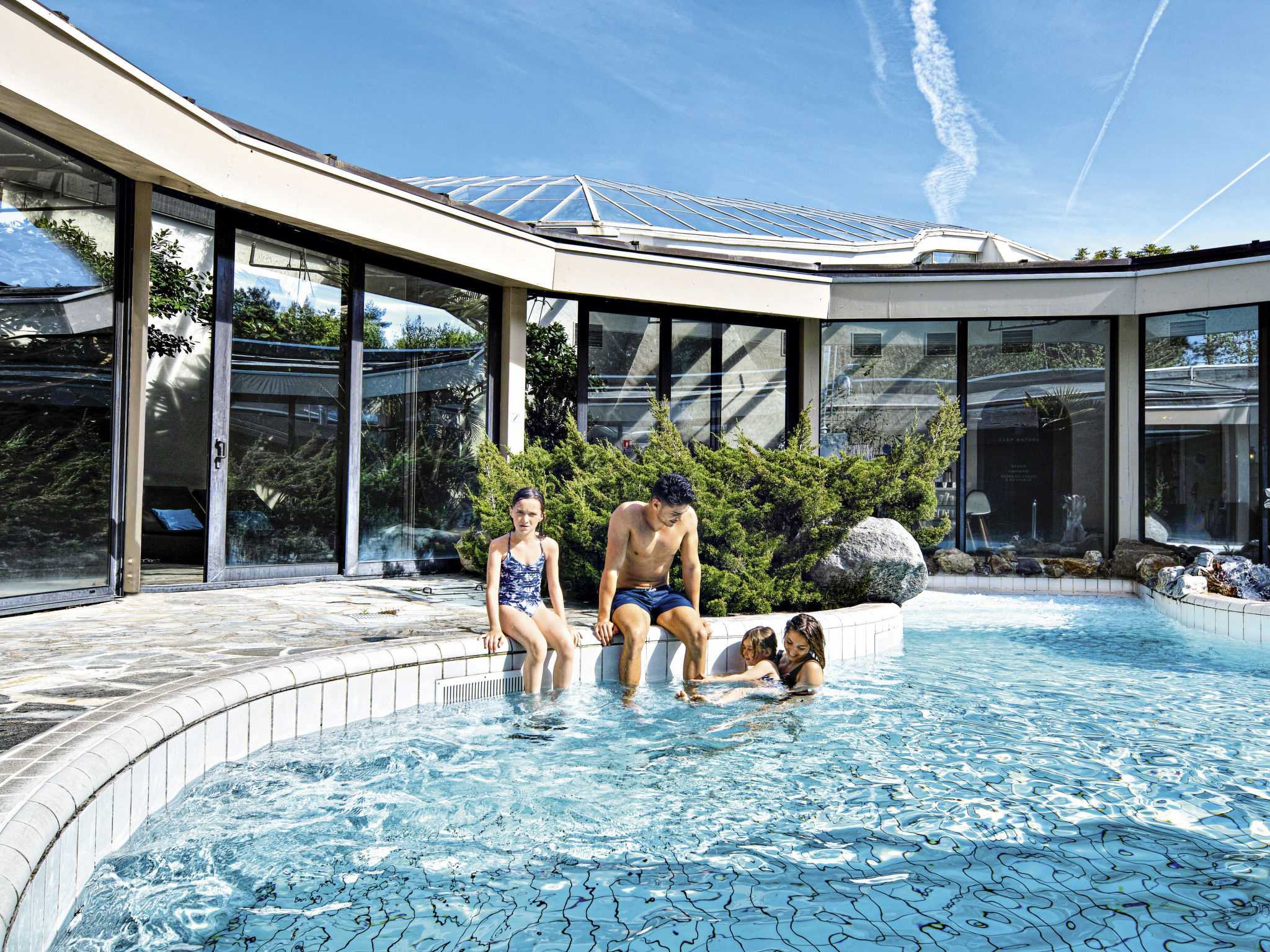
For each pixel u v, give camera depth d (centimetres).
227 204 620
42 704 262
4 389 470
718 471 587
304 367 707
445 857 234
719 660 478
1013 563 942
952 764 316
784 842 245
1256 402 879
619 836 249
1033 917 199
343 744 325
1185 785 293
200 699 272
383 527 774
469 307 848
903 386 1010
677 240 1270
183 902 205
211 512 634
